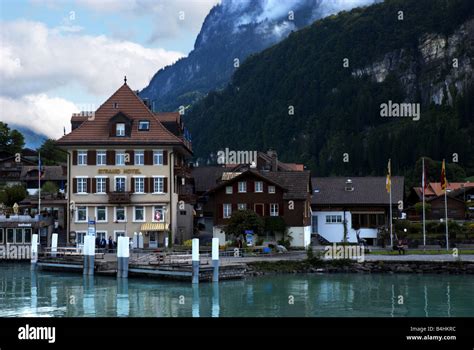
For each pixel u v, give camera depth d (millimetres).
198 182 113125
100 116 86875
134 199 84188
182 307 48000
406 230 87688
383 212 91438
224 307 47812
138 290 56062
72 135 84938
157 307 48031
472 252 73750
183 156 97875
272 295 53031
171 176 84562
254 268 65688
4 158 137500
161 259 64875
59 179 123938
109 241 79500
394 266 66750
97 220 84188
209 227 109188
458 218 118000
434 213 118312
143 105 87812
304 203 83125
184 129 98125
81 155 84875
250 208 84188
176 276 61438
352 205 91750
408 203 142375
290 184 84625
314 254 68625
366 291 55031
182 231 91500
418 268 66500
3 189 104750
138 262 65250
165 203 84188
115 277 64500
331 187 95188
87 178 84438
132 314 45469
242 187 84625
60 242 85750
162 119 92062
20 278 64875
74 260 69688
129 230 84000
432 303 49094
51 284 60250
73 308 47938
